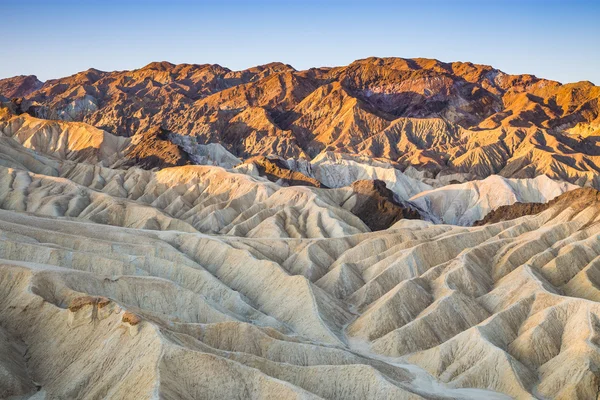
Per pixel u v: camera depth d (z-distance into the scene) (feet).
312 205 544.21
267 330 273.33
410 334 303.27
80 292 266.36
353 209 646.33
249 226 517.96
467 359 275.18
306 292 337.31
